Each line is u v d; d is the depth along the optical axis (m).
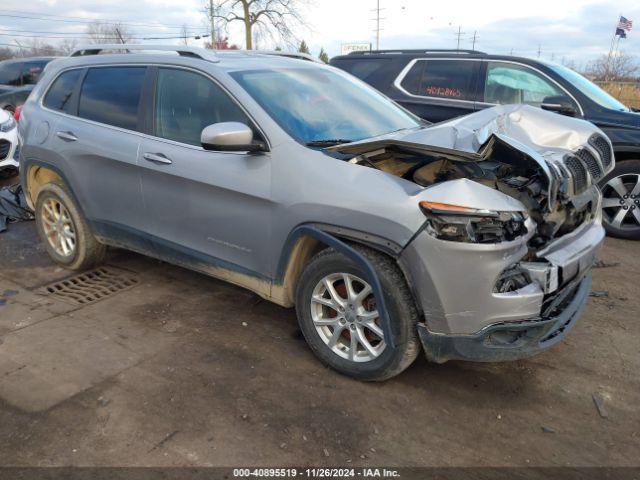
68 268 4.77
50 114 4.52
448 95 6.68
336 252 3.01
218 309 4.03
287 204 3.10
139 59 4.05
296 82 3.81
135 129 3.93
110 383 3.09
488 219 2.59
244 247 3.42
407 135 3.06
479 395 3.04
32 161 4.62
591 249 3.17
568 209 3.20
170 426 2.74
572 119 3.62
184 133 3.67
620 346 3.58
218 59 3.73
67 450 2.57
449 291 2.67
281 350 3.47
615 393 3.08
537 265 2.78
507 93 6.35
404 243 2.70
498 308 2.67
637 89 21.75
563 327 3.04
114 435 2.67
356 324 3.06
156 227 3.90
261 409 2.88
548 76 6.12
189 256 3.77
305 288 3.20
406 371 3.25
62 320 3.85
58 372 3.20
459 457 2.57
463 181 2.67
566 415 2.88
